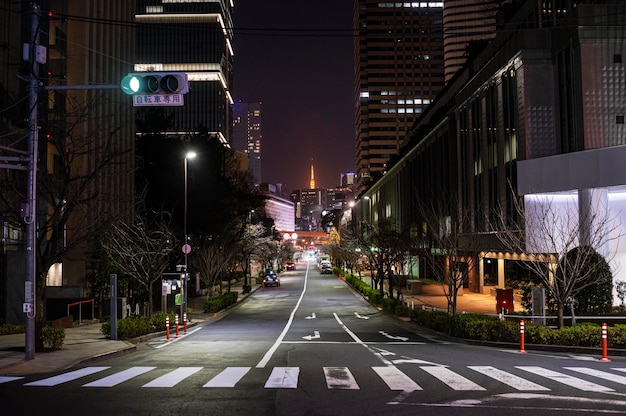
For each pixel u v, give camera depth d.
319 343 20.98
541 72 34.38
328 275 93.31
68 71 38.62
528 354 17.12
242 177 61.44
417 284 48.88
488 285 46.78
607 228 27.05
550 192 29.11
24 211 15.94
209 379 12.40
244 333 25.58
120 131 43.69
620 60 31.36
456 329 21.95
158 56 153.88
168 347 20.17
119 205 34.59
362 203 124.38
